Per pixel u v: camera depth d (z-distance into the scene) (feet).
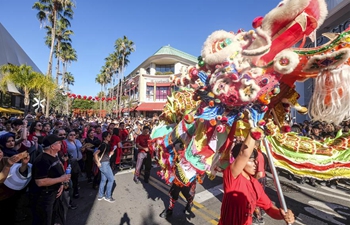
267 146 6.76
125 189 17.71
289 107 7.73
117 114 126.00
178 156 11.40
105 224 12.31
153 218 13.01
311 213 13.79
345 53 5.14
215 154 9.53
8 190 10.30
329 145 12.69
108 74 153.28
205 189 17.67
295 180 20.61
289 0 5.70
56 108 94.02
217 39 7.43
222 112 7.43
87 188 17.95
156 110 96.43
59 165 10.21
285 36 6.18
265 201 6.90
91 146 19.30
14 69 57.88
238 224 6.43
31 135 17.40
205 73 8.18
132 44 123.75
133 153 25.14
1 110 58.59
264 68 6.40
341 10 31.99
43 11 80.84
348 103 5.48
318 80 5.91
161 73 104.17
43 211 9.43
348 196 16.90
